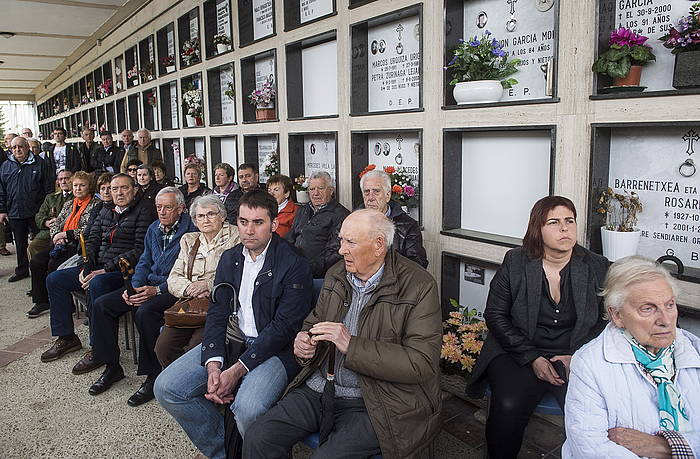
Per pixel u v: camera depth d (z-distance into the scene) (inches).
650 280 49.6
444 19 104.7
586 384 52.2
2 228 237.9
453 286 112.3
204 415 80.3
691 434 49.3
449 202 110.5
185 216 116.5
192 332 99.0
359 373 63.7
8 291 182.9
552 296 74.2
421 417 63.9
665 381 50.4
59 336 125.8
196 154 226.2
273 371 76.1
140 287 106.4
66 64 409.7
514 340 73.4
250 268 85.4
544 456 81.2
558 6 84.7
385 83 128.1
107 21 279.4
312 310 82.9
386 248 67.3
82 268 128.0
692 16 69.9
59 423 96.0
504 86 99.9
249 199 82.2
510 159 101.9
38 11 249.8
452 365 100.4
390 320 65.4
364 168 135.6
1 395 107.0
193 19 215.3
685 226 78.3
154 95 256.4
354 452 61.6
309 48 152.2
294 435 66.4
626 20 81.4
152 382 104.0
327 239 126.0
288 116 156.1
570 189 86.1
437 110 108.7
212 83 200.8
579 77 83.1
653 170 80.9
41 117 590.2
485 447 77.5
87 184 158.6
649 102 74.7
